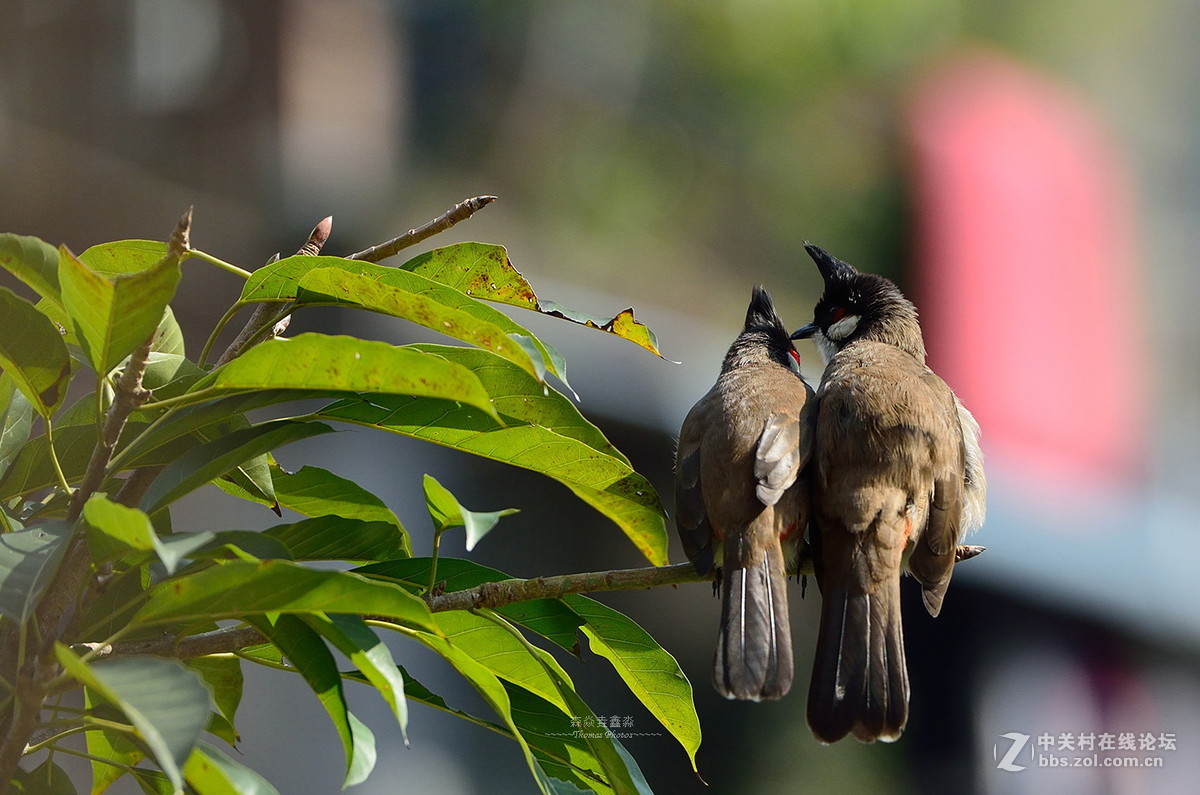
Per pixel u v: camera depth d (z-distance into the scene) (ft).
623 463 12.82
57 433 12.87
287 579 9.64
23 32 40.91
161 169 42.09
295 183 44.24
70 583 11.21
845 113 64.03
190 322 39.50
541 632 13.74
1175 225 68.18
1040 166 62.23
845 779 44.01
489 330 11.06
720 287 59.77
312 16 45.80
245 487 13.21
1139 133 71.36
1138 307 62.28
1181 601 51.39
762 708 43.68
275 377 10.90
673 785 41.24
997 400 54.19
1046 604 47.70
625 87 63.26
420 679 37.76
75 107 41.24
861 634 15.76
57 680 9.45
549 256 56.44
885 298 21.36
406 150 55.11
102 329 10.51
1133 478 56.49
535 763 10.95
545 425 12.63
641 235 60.70
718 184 62.90
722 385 18.08
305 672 10.89
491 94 59.16
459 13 58.59
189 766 9.57
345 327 38.50
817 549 16.88
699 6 64.69
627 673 13.83
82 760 30.60
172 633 11.87
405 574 12.96
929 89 64.75
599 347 45.27
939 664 47.34
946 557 16.87
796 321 58.90
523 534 41.37
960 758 45.65
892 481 16.58
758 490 15.83
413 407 12.44
